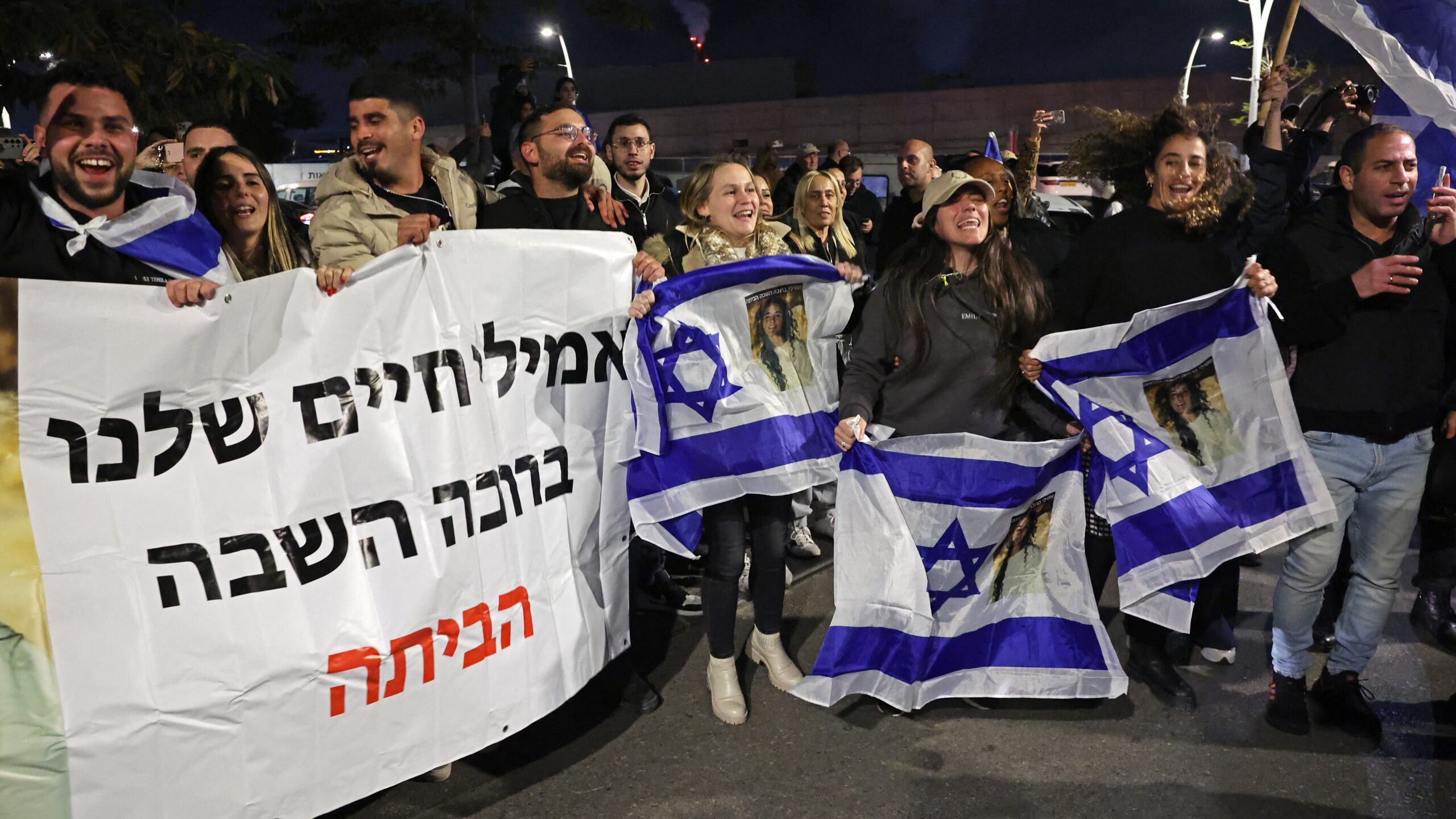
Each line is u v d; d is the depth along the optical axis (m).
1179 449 3.16
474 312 2.80
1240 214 3.39
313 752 2.47
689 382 3.16
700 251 3.46
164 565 2.30
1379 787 2.87
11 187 2.37
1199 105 3.32
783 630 3.97
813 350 3.38
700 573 4.55
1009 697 3.26
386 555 2.60
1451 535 3.76
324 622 2.48
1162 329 3.07
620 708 3.36
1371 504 3.09
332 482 2.53
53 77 2.35
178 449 2.33
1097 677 3.21
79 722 2.19
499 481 2.83
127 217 2.42
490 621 2.78
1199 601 3.59
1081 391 3.15
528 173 3.66
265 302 2.44
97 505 2.24
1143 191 3.55
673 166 18.42
